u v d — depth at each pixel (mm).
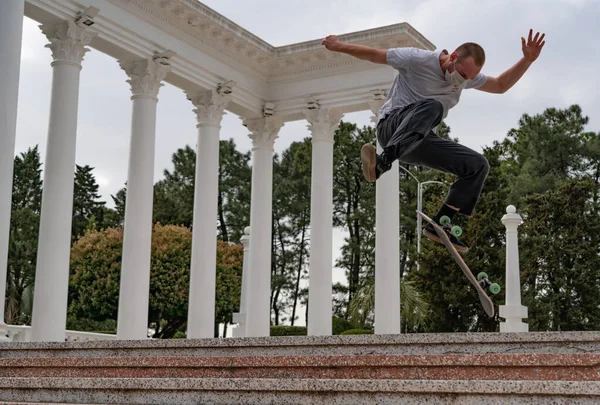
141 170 30766
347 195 72500
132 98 31547
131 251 30188
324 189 36250
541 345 10664
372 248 68875
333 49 10328
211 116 35000
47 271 26766
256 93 37469
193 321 33500
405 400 9039
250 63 36875
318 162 36438
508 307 30281
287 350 12281
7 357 15234
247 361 11297
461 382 8773
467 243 55656
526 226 60188
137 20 30953
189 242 61219
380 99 35031
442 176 65375
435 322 56031
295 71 37375
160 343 13375
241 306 39688
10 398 11695
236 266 64938
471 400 8742
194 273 33906
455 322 56062
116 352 13906
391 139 9859
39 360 13180
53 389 11383
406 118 9945
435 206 57875
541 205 60531
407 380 9031
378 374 10445
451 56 9797
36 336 26438
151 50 31516
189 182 81688
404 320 50438
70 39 28000
